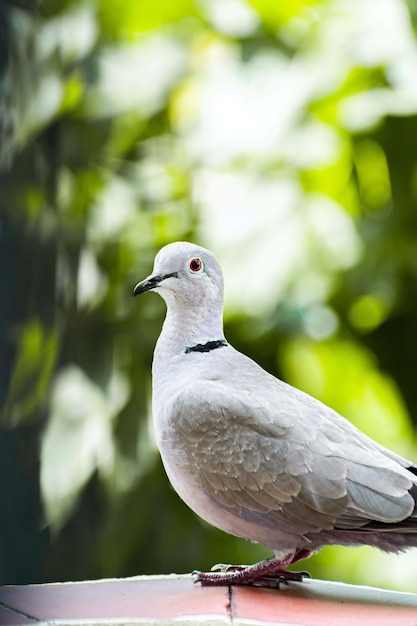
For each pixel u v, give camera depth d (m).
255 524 8.84
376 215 12.91
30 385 11.36
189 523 13.06
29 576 10.70
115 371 12.58
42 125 11.65
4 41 11.15
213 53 14.00
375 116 12.46
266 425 8.71
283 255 12.71
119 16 13.62
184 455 8.95
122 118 13.39
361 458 8.55
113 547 12.39
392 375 12.87
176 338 9.46
